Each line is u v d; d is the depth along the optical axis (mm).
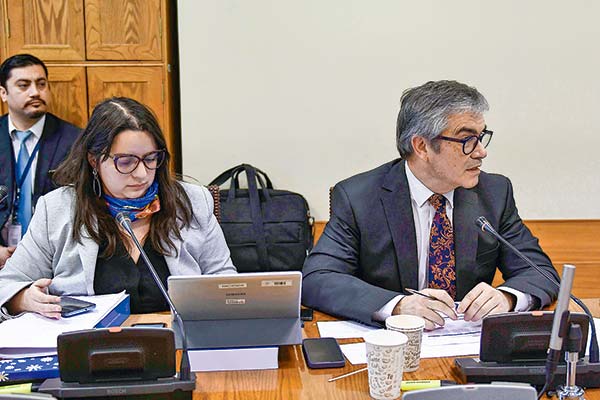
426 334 1435
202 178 2832
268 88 2789
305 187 2854
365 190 1808
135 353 1108
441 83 1652
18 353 1252
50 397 917
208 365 1265
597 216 2891
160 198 1781
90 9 2676
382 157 2840
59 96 2738
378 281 1761
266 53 2770
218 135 2807
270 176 2840
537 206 2889
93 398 1092
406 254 1734
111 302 1553
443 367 1265
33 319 1421
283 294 1284
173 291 1261
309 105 2807
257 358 1268
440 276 1732
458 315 1532
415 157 1707
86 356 1102
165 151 1745
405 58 2781
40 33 2691
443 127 1589
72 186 1765
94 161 1712
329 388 1179
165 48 2711
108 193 1749
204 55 2756
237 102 2793
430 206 1759
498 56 2789
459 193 1773
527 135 2846
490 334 1184
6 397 917
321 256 1738
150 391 1100
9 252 2602
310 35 2766
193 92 2775
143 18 2688
